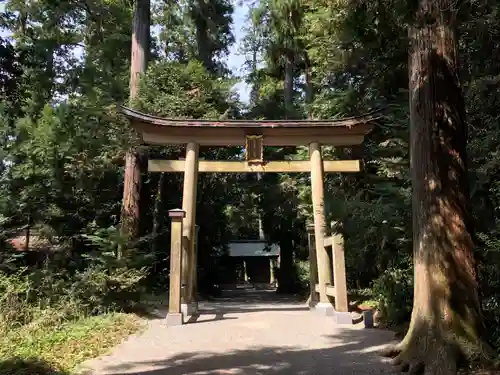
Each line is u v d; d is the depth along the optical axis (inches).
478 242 231.8
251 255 1066.7
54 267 429.7
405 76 330.3
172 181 617.0
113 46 586.2
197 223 676.1
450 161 212.4
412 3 193.6
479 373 182.4
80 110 509.4
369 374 196.1
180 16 756.0
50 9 538.9
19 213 521.7
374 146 407.2
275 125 386.6
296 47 605.6
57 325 296.5
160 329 319.6
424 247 211.5
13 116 227.6
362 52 326.0
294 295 729.6
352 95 423.8
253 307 469.7
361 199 390.0
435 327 199.9
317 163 397.4
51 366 205.0
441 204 208.8
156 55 780.6
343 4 233.3
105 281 373.4
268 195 705.6
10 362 207.2
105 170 548.7
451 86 218.8
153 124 381.7
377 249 354.9
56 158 524.4
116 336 281.6
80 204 552.4
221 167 402.3
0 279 342.3
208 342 272.5
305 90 689.6
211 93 590.9
